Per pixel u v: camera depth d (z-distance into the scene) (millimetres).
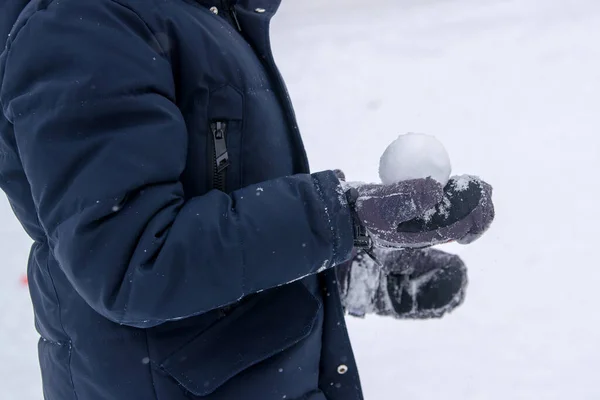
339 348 1362
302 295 1291
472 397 2596
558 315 2918
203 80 1215
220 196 1113
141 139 1064
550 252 3223
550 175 3689
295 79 4938
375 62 5016
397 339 2875
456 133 4109
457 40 5121
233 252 1065
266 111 1291
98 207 1025
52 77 1079
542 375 2670
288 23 5863
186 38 1201
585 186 3590
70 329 1252
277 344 1246
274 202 1109
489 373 2693
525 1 5496
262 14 1364
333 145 4141
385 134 4191
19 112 1097
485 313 2955
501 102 4344
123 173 1041
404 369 2729
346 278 1646
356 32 5496
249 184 1255
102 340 1223
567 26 5043
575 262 3160
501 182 3676
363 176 3830
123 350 1214
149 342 1210
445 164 1197
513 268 3152
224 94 1231
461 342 2840
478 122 4184
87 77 1059
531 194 3572
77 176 1049
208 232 1059
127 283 1030
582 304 2961
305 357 1311
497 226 3383
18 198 1272
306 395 1328
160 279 1030
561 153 3842
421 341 2859
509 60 4766
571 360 2725
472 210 1180
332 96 4664
